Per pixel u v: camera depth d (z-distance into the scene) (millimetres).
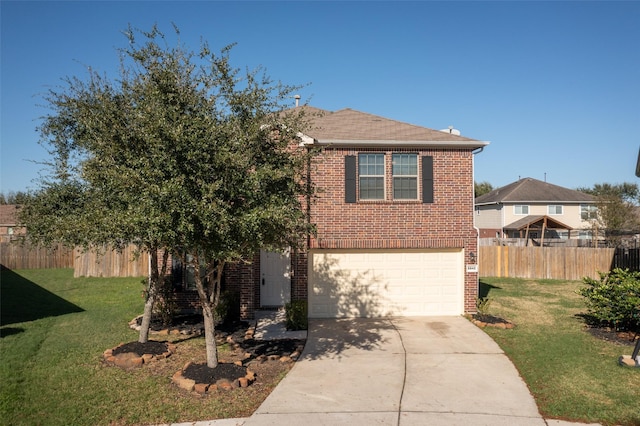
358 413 7238
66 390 8000
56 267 28422
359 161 14539
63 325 12859
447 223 14562
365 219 14422
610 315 12109
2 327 12523
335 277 14531
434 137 14797
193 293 14672
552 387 8219
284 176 8086
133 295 18281
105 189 8211
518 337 11641
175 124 7367
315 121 16047
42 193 9781
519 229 37375
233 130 7988
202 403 7539
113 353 9852
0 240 32219
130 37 8609
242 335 12008
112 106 8844
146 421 6914
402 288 14617
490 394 8016
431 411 7324
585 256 23922
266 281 14680
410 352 10578
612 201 37438
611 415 7059
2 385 8133
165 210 6840
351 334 12273
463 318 14094
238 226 7211
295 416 7109
